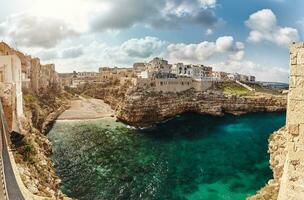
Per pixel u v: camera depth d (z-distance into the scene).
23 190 27.48
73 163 60.81
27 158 37.84
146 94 110.69
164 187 49.31
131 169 58.66
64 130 94.88
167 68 173.50
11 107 40.53
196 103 123.81
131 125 104.62
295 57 10.09
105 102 160.12
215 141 82.06
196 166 60.66
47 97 122.38
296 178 10.17
